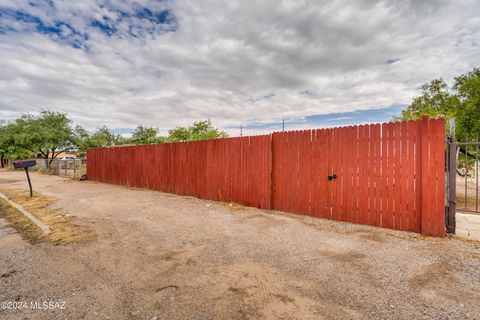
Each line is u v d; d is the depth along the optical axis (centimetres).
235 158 803
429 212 472
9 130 2541
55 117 2675
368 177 548
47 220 614
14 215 677
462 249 401
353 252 397
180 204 809
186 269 349
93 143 3080
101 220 616
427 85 1070
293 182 669
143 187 1202
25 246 443
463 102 866
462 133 831
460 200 848
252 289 295
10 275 337
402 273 325
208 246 436
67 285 310
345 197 580
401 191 509
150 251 417
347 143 577
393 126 517
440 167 464
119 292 293
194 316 247
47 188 1227
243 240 464
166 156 1070
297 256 387
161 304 268
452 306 255
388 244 430
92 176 1582
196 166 936
